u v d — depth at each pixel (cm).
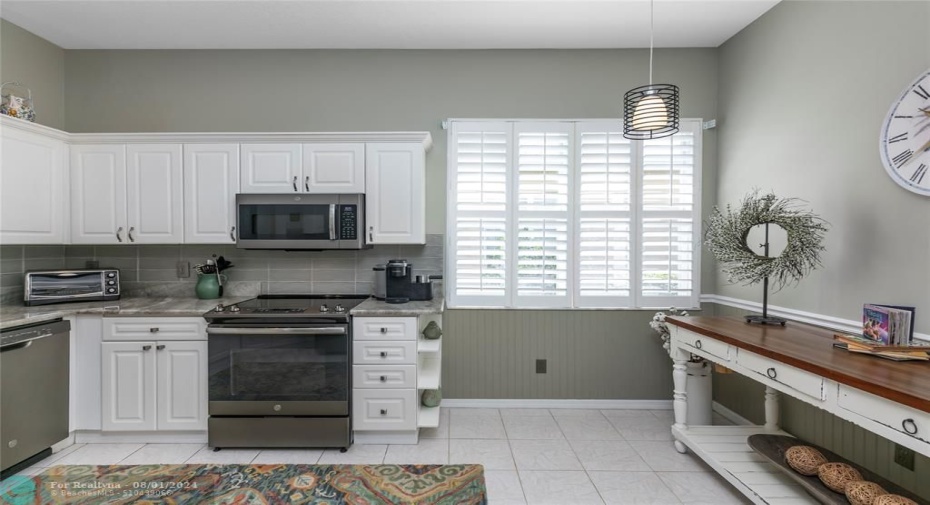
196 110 308
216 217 275
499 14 264
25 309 246
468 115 311
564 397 312
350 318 248
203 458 234
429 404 268
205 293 293
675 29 282
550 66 310
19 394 216
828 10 213
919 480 170
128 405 246
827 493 163
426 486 194
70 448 242
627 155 304
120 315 246
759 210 214
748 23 273
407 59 310
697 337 221
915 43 173
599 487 207
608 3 251
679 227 306
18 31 274
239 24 275
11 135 239
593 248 305
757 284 266
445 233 312
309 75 310
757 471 194
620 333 310
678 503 194
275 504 177
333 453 241
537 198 305
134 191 275
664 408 311
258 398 243
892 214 183
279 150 276
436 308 255
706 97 308
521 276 307
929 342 168
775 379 169
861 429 194
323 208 271
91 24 273
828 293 214
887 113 184
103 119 306
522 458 235
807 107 227
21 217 245
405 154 278
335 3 252
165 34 286
